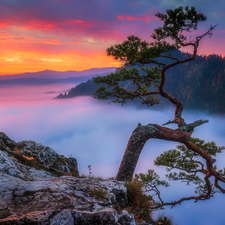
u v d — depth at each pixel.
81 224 3.21
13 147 9.36
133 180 5.20
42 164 9.10
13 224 2.81
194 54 8.78
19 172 4.95
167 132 9.45
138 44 9.00
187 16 8.01
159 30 8.64
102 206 3.71
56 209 3.29
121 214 3.58
